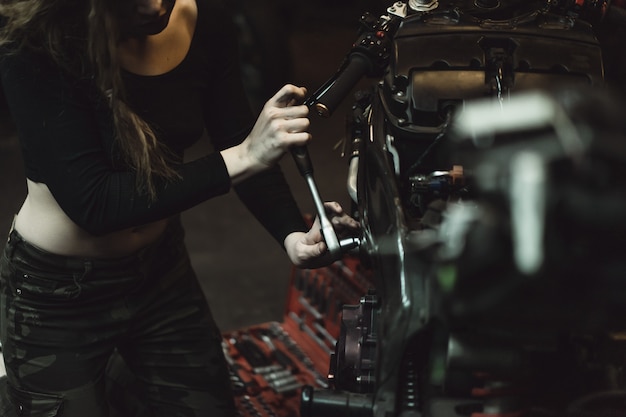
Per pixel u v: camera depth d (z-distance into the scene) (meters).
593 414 1.26
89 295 1.88
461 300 1.21
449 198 1.42
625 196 1.09
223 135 2.08
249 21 4.59
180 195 1.69
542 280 1.14
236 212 4.43
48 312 1.89
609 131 1.09
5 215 4.27
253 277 3.98
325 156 4.89
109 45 1.61
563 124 1.10
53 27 1.60
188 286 2.07
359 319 1.60
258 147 1.68
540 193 1.09
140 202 1.69
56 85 1.65
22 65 1.64
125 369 2.24
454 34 1.65
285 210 2.05
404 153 1.59
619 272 1.13
